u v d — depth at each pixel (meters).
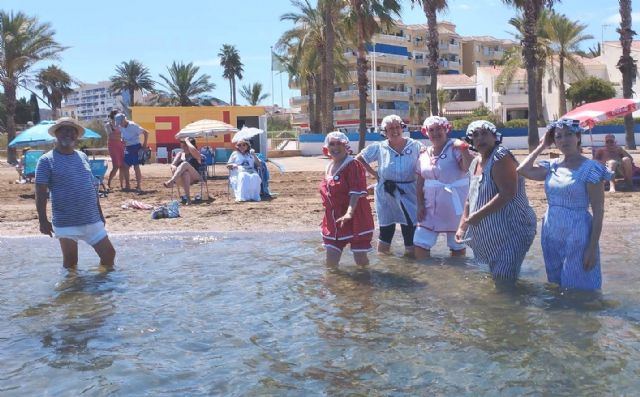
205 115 34.25
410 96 89.00
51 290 6.21
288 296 5.80
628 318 4.83
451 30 100.06
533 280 6.08
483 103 77.88
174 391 3.73
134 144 16.03
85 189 7.12
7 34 37.25
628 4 31.28
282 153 38.84
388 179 7.53
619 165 14.09
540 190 14.93
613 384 3.66
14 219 11.52
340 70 54.25
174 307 5.52
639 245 7.83
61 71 41.28
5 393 3.74
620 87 64.00
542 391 3.59
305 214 11.45
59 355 4.36
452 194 7.04
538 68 53.09
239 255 7.83
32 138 18.33
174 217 11.32
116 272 6.97
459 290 5.81
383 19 33.81
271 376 3.92
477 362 4.05
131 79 88.31
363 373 3.94
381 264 7.04
